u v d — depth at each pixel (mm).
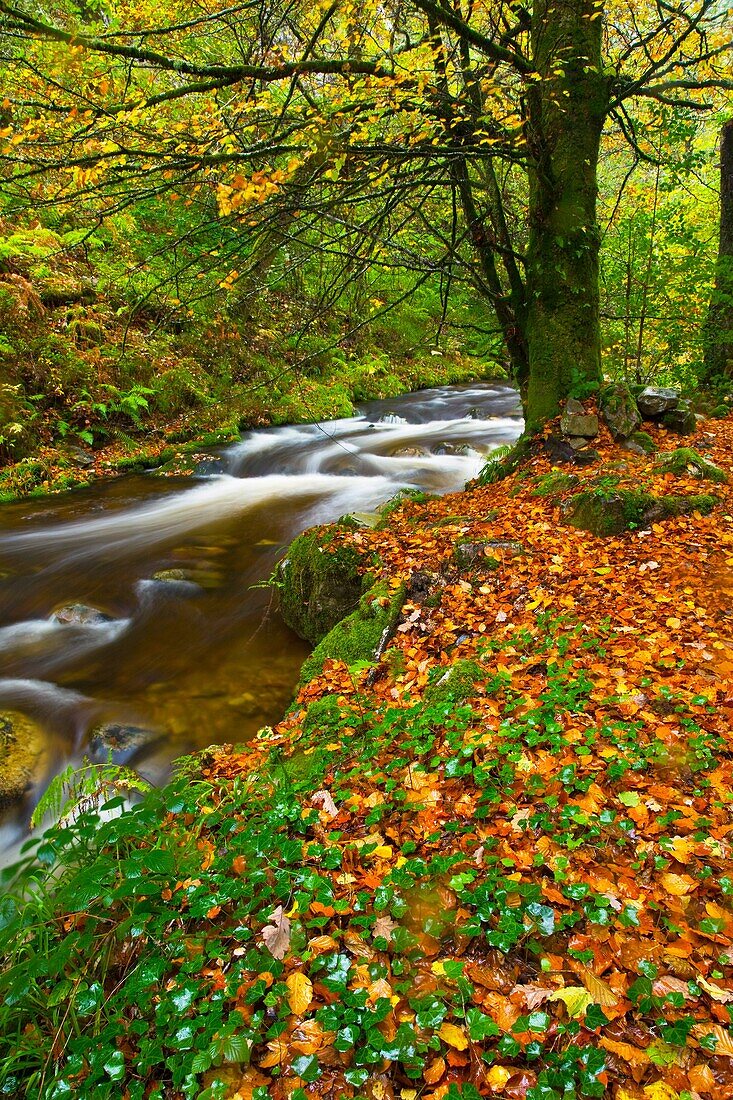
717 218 12656
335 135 4832
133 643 6012
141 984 2242
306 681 4922
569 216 6852
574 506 5906
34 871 2771
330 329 17766
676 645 3936
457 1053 2000
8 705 4969
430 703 3877
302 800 3332
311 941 2400
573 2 6441
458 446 11828
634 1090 1840
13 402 10352
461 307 15461
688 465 6270
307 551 6148
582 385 7070
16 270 11719
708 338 10367
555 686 3695
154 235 13258
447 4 5516
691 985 2074
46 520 8820
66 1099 1991
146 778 4230
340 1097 1936
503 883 2498
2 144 4945
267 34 4812
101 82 4398
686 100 7586
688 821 2686
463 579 5328
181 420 12570
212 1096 1908
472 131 6477
